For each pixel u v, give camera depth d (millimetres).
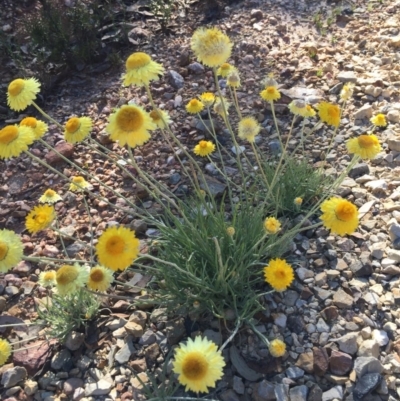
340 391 365
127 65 343
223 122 626
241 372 381
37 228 375
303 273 440
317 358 380
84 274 349
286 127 613
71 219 549
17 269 505
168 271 412
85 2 869
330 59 715
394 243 461
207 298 402
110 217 542
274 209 498
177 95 678
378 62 697
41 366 412
